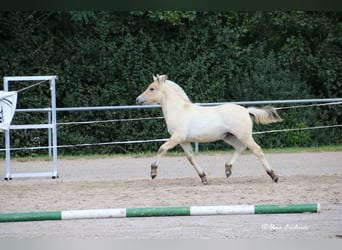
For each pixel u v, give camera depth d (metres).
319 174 14.46
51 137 20.91
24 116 21.34
